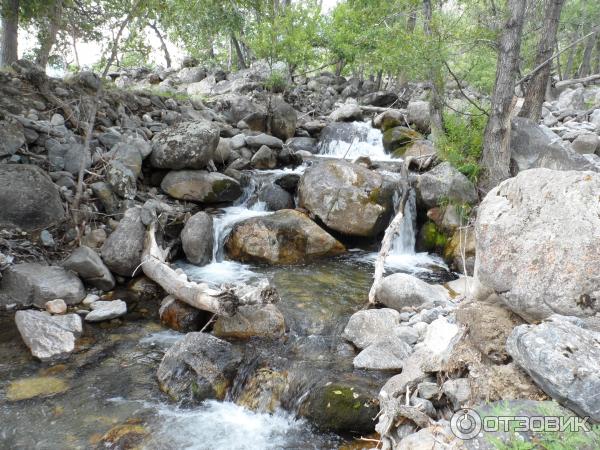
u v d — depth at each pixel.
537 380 3.14
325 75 20.28
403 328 5.04
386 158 12.38
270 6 16.55
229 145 10.82
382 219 8.52
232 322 5.45
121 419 4.18
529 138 8.66
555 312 3.50
